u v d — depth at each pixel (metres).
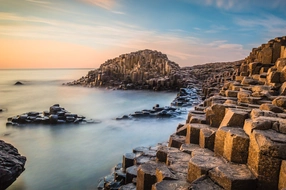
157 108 21.70
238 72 20.08
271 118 4.90
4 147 9.51
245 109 6.53
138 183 5.98
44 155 12.14
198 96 27.72
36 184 8.94
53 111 20.67
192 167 4.84
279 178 3.94
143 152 8.96
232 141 4.77
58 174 9.83
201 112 9.09
